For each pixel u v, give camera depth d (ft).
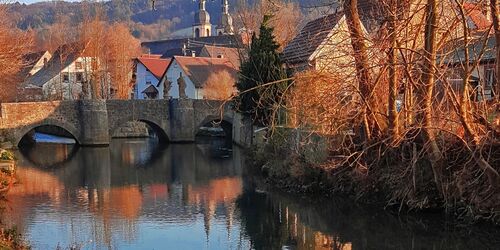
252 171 85.87
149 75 219.61
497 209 44.96
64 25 217.56
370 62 50.14
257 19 125.39
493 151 46.78
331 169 58.39
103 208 63.46
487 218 45.32
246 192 69.97
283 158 72.95
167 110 144.46
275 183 70.79
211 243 48.91
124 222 56.80
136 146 136.36
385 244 45.68
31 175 89.25
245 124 111.45
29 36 173.17
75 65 197.26
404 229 48.98
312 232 50.37
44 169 96.53
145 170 94.68
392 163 54.54
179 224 55.72
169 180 83.35
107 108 137.49
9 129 126.00
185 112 143.33
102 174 90.79
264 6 102.63
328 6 53.67
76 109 135.23
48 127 169.99
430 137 48.70
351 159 58.18
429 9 45.01
